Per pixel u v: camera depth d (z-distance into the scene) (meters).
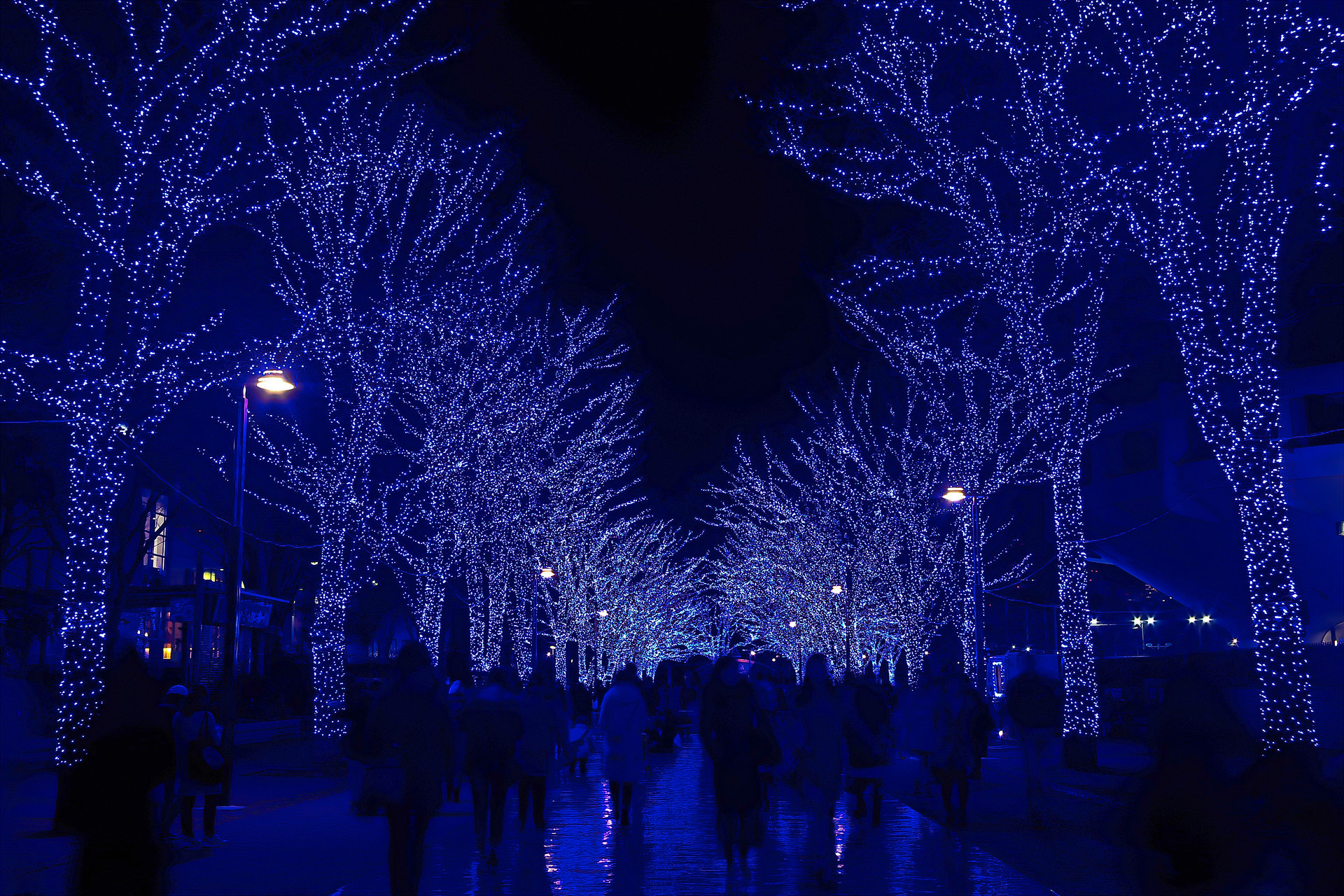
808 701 10.47
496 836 11.50
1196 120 14.35
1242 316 14.42
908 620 31.02
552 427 31.14
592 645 48.44
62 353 20.42
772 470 38.38
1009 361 24.67
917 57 16.78
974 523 25.28
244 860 11.69
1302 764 7.05
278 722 33.53
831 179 17.25
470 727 11.69
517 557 34.03
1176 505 33.41
